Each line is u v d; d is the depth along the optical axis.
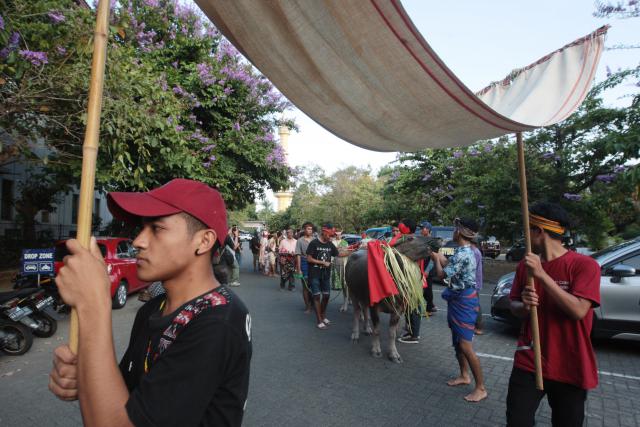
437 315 8.79
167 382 1.08
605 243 13.84
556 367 2.43
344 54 2.08
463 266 4.32
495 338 6.94
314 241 7.59
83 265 1.08
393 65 2.07
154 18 11.97
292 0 1.86
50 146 7.16
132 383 1.31
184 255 1.32
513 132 2.57
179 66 13.06
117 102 6.57
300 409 4.09
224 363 1.17
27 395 4.43
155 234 1.31
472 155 15.23
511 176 13.05
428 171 19.89
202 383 1.10
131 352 1.40
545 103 2.60
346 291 9.13
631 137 8.89
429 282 8.41
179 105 10.49
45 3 5.82
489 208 13.69
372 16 1.80
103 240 8.91
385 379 4.92
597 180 12.66
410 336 6.64
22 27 5.62
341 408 4.12
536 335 2.41
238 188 14.96
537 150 13.27
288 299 10.66
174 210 1.30
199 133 12.10
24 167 15.67
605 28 2.43
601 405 4.31
